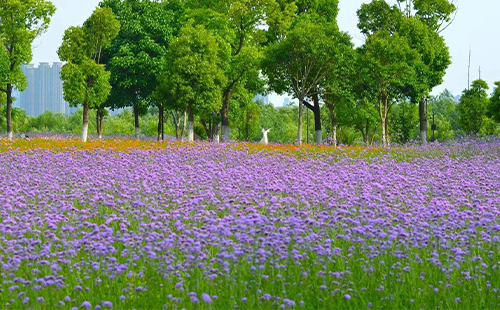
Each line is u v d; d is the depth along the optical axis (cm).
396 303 790
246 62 4788
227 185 1633
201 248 958
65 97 4359
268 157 2672
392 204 1362
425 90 4778
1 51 4625
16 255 919
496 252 1003
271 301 791
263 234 1010
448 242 989
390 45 4547
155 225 1074
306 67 4622
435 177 1931
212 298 779
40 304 769
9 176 1838
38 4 4756
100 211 1339
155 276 877
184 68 4341
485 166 2264
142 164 2303
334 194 1462
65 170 2005
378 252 945
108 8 4594
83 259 954
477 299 809
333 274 864
